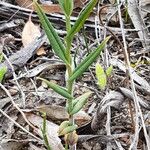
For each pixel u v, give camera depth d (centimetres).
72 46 44
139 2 48
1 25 46
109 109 35
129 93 34
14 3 49
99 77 36
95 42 44
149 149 31
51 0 49
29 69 42
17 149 34
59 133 27
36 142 34
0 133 35
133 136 34
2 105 37
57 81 41
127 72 37
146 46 44
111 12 48
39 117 36
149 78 41
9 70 40
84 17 24
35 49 43
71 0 23
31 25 45
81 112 36
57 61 42
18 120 36
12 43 45
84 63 25
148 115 35
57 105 37
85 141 34
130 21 47
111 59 42
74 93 39
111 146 34
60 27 47
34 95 38
